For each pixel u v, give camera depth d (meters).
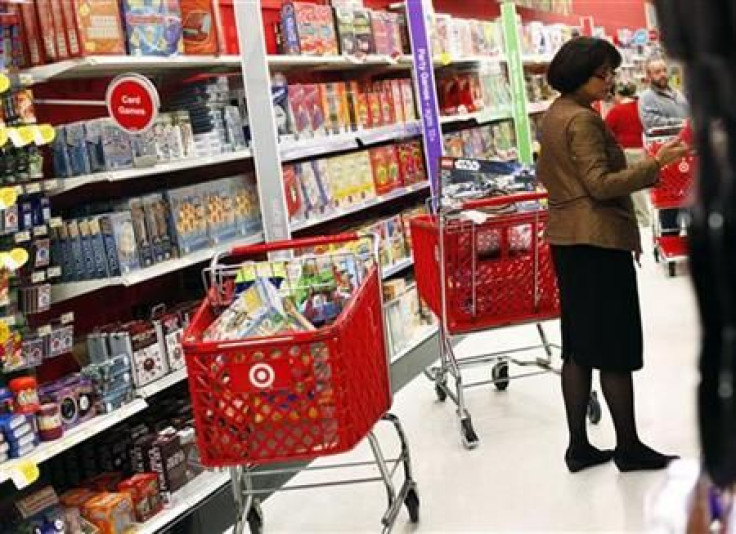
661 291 6.80
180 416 4.02
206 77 4.45
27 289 3.28
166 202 3.87
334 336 2.88
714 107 0.56
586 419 4.08
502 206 4.21
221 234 4.23
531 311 4.26
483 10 9.82
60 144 3.57
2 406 3.06
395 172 6.17
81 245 3.52
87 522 3.35
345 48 5.55
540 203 4.29
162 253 3.80
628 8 17.11
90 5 3.47
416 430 4.57
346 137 5.41
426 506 3.65
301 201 4.92
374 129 5.85
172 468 3.67
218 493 3.81
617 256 3.46
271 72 5.49
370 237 3.47
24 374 3.33
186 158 3.98
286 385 2.90
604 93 3.55
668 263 7.21
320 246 3.65
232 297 3.40
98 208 3.69
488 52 7.87
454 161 4.51
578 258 3.48
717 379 0.59
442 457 4.16
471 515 3.51
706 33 0.56
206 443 2.98
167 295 4.52
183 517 3.59
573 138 3.39
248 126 4.54
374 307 3.26
